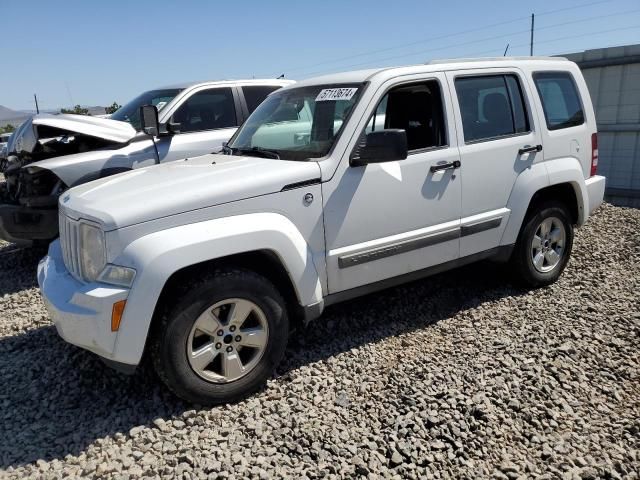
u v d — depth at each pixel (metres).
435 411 3.03
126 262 2.93
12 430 3.04
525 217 4.67
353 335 4.10
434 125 4.13
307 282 3.43
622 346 3.74
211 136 6.68
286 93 4.49
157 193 3.16
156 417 3.13
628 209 7.84
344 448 2.77
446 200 4.10
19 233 5.66
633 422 2.94
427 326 4.21
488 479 2.57
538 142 4.60
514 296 4.72
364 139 3.70
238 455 2.73
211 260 3.22
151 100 7.18
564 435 2.86
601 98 8.55
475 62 4.41
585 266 5.41
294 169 3.43
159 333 3.02
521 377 3.38
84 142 6.22
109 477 2.61
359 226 3.69
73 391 3.43
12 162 6.21
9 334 4.35
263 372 3.33
